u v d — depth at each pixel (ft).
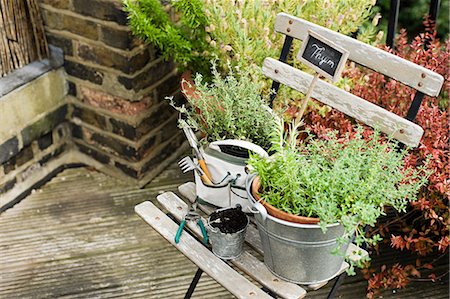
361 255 5.63
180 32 8.65
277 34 8.14
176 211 6.43
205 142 6.42
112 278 8.16
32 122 9.21
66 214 9.22
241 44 7.92
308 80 6.66
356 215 5.10
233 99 6.49
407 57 8.43
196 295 7.88
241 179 6.03
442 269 8.23
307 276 5.47
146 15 8.48
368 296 7.65
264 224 5.33
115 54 8.71
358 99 6.32
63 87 9.57
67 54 9.29
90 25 8.72
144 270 8.29
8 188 9.24
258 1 7.94
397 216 7.93
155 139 9.76
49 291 7.97
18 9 8.78
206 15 8.18
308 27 6.66
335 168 5.35
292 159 5.33
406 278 7.67
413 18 13.32
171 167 10.16
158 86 9.39
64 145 10.09
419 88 5.98
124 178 9.83
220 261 5.80
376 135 5.76
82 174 10.01
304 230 5.11
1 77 8.92
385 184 5.38
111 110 9.33
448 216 7.38
